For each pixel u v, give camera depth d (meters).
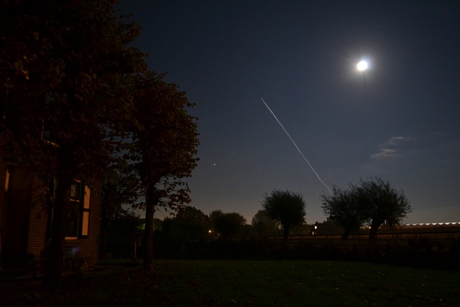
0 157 13.73
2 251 14.70
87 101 10.83
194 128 16.78
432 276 16.91
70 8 10.38
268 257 29.92
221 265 21.88
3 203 14.52
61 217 11.48
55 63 9.39
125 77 12.06
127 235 33.66
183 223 43.06
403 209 35.72
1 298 9.92
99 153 11.27
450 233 33.81
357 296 11.91
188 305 10.25
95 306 9.72
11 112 10.47
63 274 15.31
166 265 21.41
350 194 36.78
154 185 17.11
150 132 15.81
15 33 8.88
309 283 14.60
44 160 10.77
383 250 24.27
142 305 10.04
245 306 10.30
